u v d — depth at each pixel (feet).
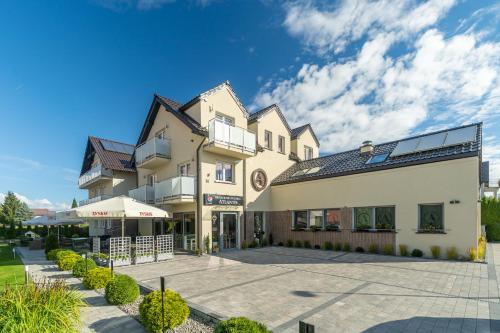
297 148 71.05
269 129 63.31
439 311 17.83
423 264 33.88
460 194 36.32
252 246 54.85
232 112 56.39
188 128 52.75
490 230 68.39
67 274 32.09
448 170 37.60
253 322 11.69
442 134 44.86
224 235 51.75
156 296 15.81
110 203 37.32
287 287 24.22
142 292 23.41
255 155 54.70
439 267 31.81
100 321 16.88
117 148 81.66
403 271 30.22
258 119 60.70
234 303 19.90
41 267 37.14
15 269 35.94
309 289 23.50
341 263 35.96
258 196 58.80
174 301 15.83
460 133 42.09
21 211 183.01
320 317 17.02
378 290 22.91
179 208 52.85
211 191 50.34
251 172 57.82
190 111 53.78
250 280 27.04
